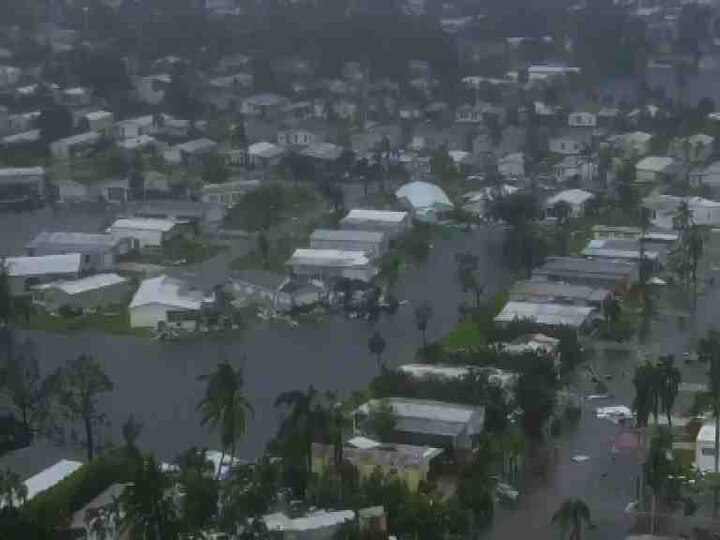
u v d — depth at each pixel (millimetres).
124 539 40125
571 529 42188
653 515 43688
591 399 54312
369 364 59125
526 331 60906
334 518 41469
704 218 82812
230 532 40375
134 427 49125
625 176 92438
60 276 72000
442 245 80750
